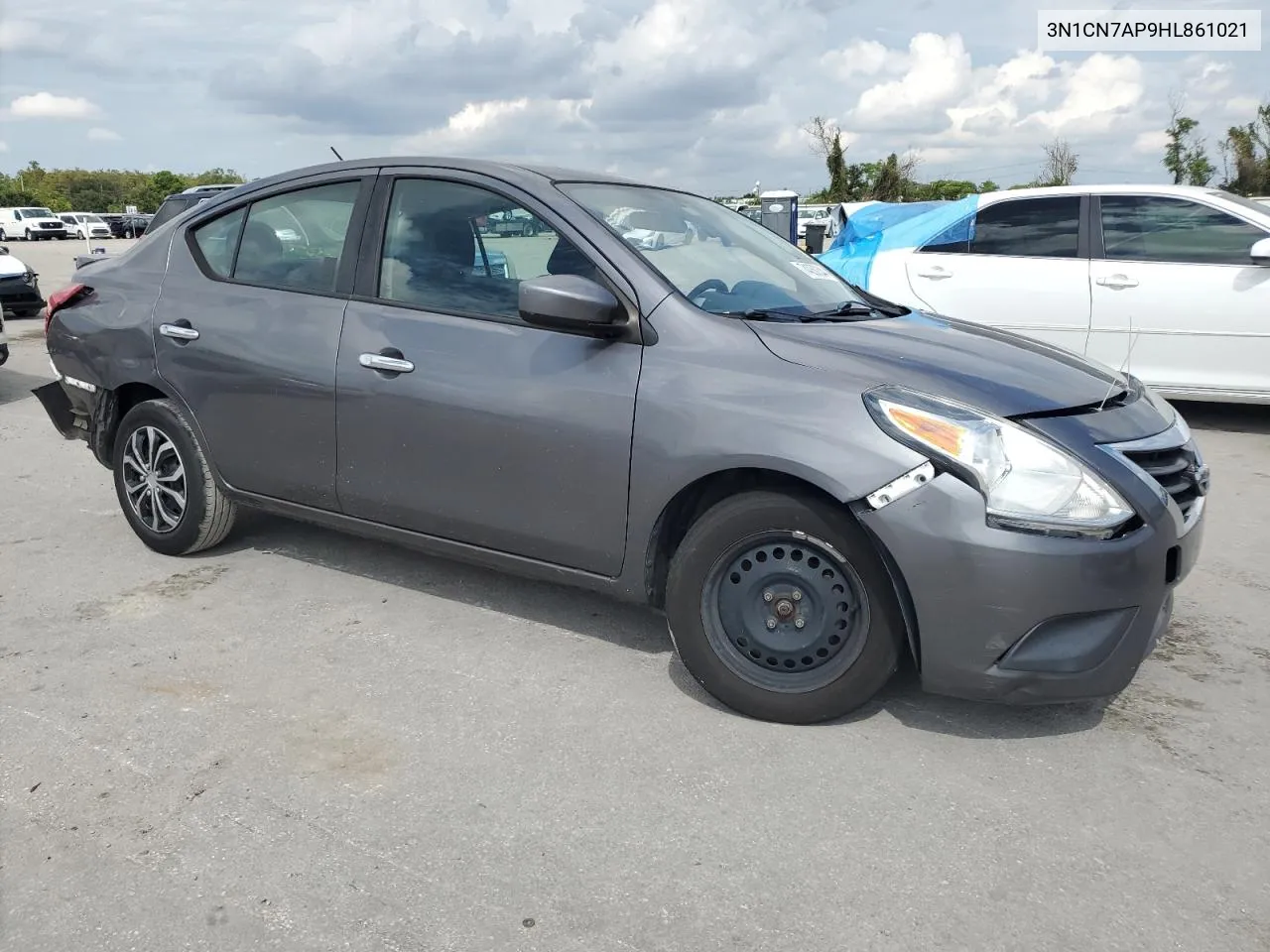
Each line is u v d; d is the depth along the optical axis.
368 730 3.07
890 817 2.65
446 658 3.55
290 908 2.28
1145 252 7.02
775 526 2.96
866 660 2.97
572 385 3.24
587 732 3.06
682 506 3.18
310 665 3.49
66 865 2.43
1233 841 2.57
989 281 7.34
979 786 2.79
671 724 3.12
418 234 3.71
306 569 4.40
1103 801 2.73
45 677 3.39
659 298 3.22
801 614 3.02
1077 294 7.11
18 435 7.15
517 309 3.44
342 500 3.84
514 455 3.36
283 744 2.98
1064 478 2.72
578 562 3.36
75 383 4.54
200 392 4.13
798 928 2.24
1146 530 2.77
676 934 2.21
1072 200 7.21
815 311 3.54
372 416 3.65
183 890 2.34
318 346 3.78
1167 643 3.77
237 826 2.58
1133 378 3.60
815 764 2.90
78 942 2.18
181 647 3.64
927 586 2.77
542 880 2.39
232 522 4.44
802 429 2.88
